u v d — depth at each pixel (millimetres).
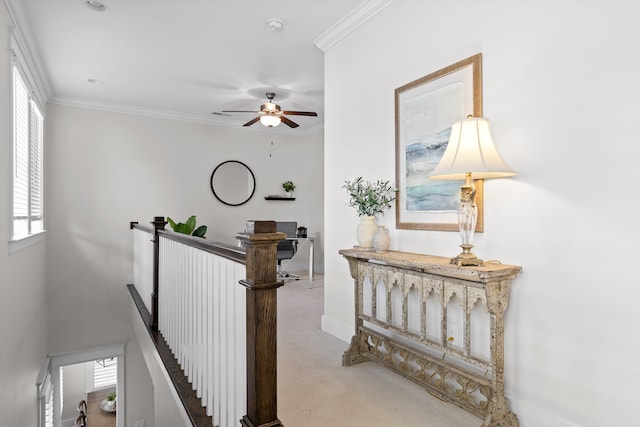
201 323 2010
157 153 5633
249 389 1356
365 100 3014
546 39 1791
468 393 2066
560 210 1737
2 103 2514
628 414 1514
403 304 2391
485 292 1844
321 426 1941
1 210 2480
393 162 2742
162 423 2672
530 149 1858
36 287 3969
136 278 4992
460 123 1919
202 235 5371
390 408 2121
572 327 1694
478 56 2092
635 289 1497
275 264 1355
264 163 6625
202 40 3393
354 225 3141
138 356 5387
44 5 2811
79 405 6879
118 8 2869
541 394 1810
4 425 2537
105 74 4168
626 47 1519
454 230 2246
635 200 1495
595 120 1614
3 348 2525
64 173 4980
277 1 2799
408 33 2598
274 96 4898
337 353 2955
